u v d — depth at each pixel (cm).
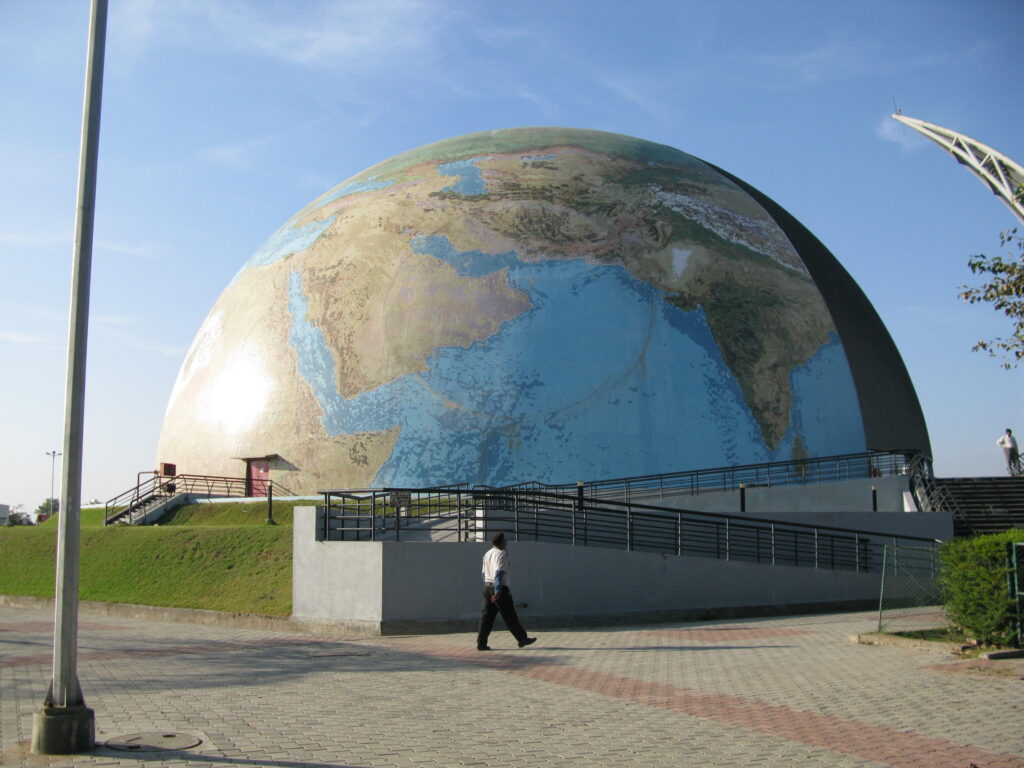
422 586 1620
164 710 920
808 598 2111
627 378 2848
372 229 3203
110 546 2252
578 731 833
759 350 2962
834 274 3422
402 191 3303
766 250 3222
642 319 2920
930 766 728
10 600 2248
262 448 3048
